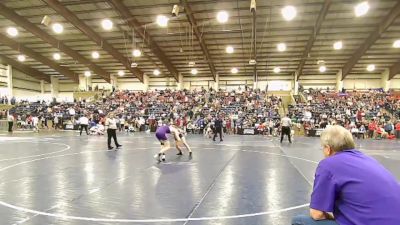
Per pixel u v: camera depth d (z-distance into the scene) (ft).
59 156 37.58
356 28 84.07
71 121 104.32
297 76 119.85
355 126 80.28
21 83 131.34
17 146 49.67
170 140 62.85
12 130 94.53
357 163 7.72
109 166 30.30
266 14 77.41
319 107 101.50
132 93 124.67
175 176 25.48
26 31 91.56
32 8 76.48
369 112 93.97
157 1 72.18
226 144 55.77
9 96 120.98
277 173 26.99
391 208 7.11
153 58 112.88
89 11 77.41
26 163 32.01
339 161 7.88
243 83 132.77
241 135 82.43
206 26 84.58
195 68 124.77
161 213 15.98
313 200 8.13
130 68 116.88
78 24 81.51
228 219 15.10
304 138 73.56
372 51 99.81
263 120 88.74
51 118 107.96
